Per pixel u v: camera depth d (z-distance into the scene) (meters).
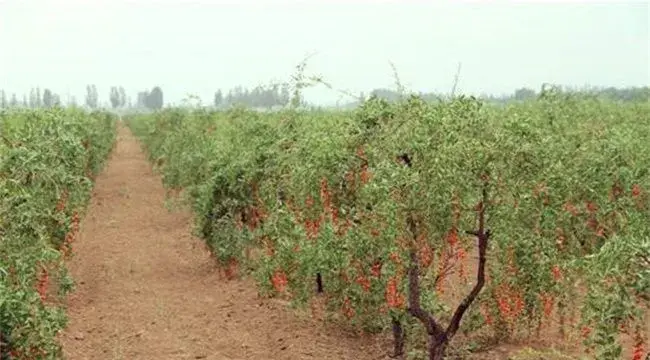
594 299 5.77
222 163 13.64
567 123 14.27
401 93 7.88
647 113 18.45
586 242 9.74
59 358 6.88
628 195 10.16
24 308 6.29
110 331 10.80
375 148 8.02
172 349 10.02
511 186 7.21
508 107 12.23
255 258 13.64
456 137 7.07
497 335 9.55
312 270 9.76
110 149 35.97
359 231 8.51
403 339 9.38
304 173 8.91
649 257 5.53
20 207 7.97
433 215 7.20
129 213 21.91
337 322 10.55
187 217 20.61
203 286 13.48
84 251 16.33
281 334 10.48
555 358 8.62
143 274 14.41
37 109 14.70
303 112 12.88
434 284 8.52
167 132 29.00
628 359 7.45
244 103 21.50
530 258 8.05
